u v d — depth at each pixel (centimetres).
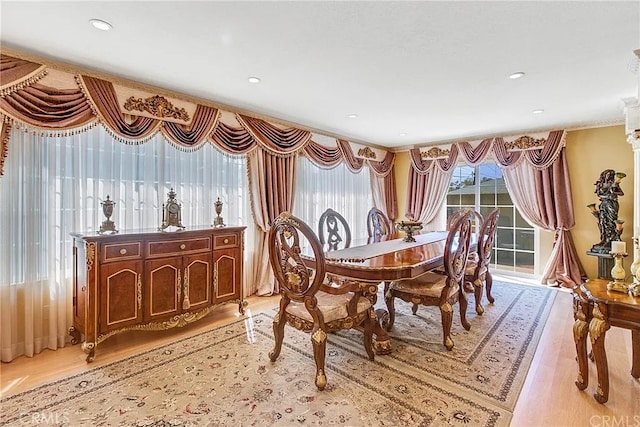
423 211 560
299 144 427
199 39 211
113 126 268
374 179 579
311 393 193
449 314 253
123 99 275
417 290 267
